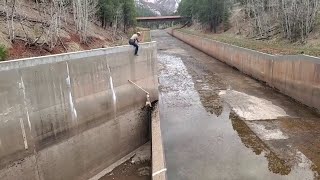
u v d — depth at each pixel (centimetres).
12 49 1262
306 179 1027
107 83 1249
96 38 2631
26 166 941
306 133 1384
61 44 1702
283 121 1536
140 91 1474
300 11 2895
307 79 1695
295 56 1822
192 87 2278
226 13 5650
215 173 1077
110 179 1188
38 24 1744
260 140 1325
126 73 1366
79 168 1143
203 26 6831
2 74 851
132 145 1445
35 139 961
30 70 927
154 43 1571
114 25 4112
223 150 1244
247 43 3319
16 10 1678
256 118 1594
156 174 984
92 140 1195
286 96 1973
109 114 1279
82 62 1114
